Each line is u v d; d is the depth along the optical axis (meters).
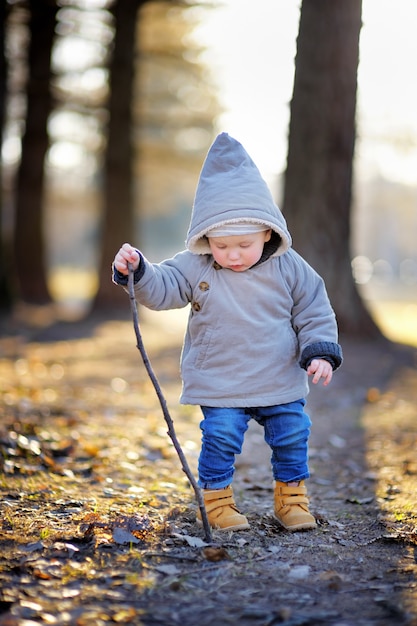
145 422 7.88
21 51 22.64
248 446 6.97
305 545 3.97
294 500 4.28
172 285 4.12
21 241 23.38
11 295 19.91
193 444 6.76
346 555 3.83
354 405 9.01
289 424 4.20
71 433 6.90
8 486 4.95
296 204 12.34
